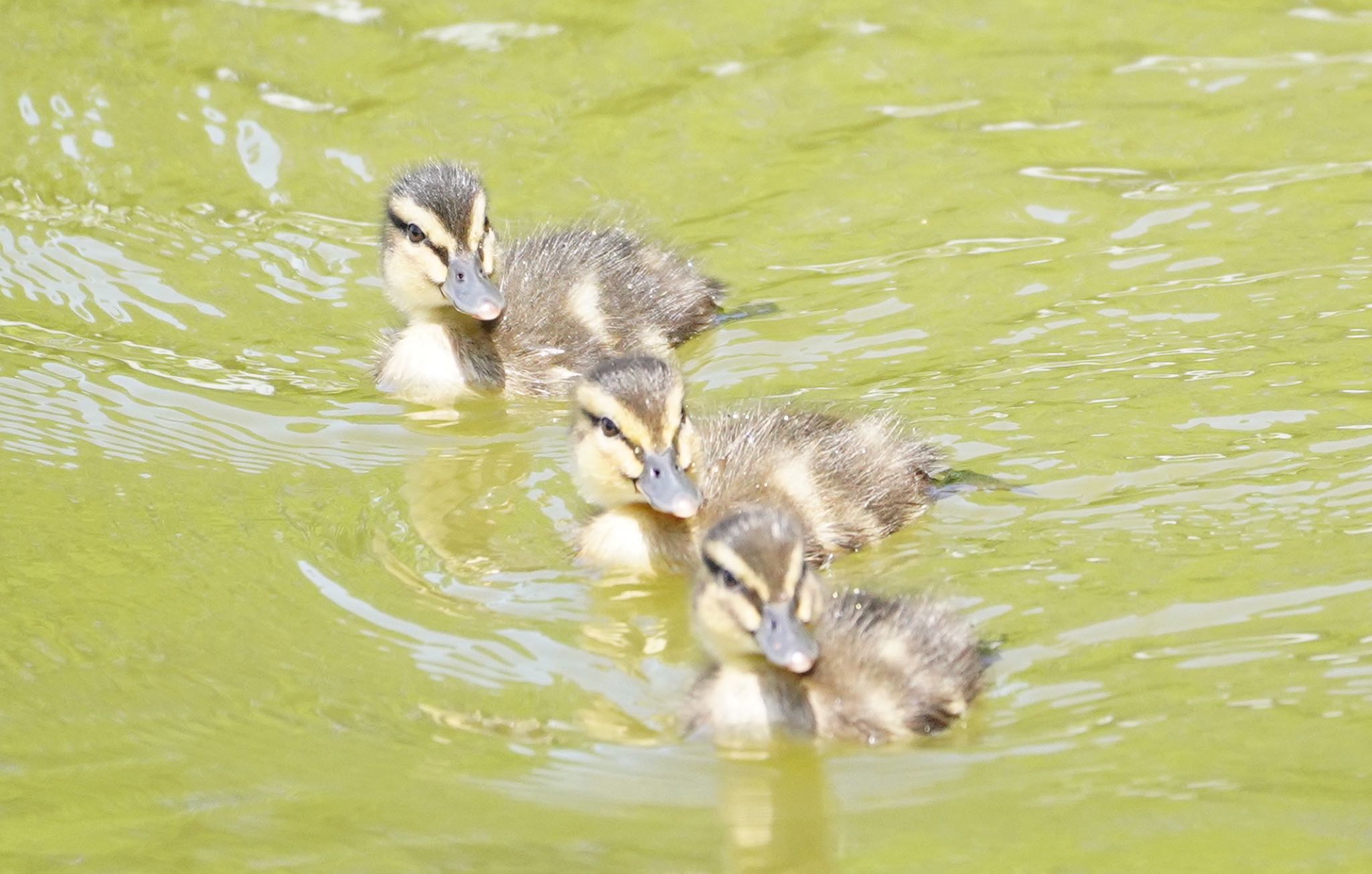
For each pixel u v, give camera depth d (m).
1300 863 8.52
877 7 20.39
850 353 14.56
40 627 11.40
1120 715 9.84
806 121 18.47
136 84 19.28
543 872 8.90
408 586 11.88
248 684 10.73
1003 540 11.72
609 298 15.38
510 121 18.66
